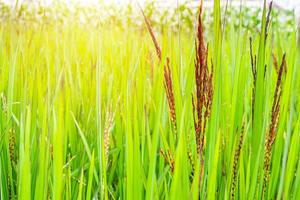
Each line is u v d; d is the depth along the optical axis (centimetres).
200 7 55
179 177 57
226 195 63
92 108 94
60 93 55
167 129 81
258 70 64
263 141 65
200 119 57
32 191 66
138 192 58
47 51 80
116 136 84
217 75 61
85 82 106
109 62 106
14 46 96
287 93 69
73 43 110
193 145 69
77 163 80
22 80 92
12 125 82
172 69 68
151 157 58
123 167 77
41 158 59
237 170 66
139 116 79
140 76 79
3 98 83
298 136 66
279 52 91
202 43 56
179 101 67
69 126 84
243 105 78
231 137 69
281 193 63
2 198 66
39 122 76
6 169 73
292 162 64
